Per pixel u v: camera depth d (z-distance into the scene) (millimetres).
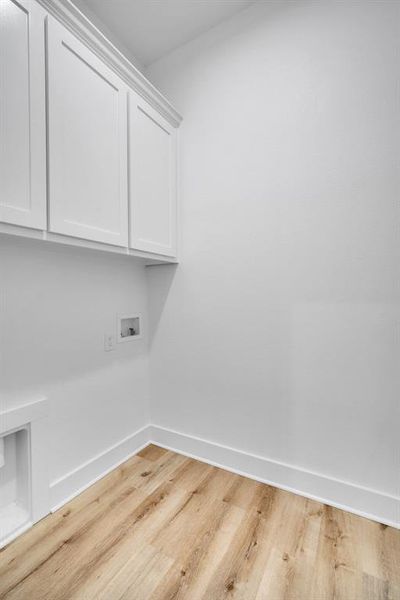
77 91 1196
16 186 986
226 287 1704
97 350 1640
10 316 1229
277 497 1471
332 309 1408
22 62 1000
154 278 1984
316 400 1460
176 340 1908
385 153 1274
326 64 1388
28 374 1296
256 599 977
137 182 1522
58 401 1423
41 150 1062
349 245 1360
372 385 1332
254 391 1634
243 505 1411
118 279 1778
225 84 1678
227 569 1078
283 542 1195
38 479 1307
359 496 1360
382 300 1301
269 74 1536
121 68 1389
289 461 1537
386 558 1123
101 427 1666
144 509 1381
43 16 1064
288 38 1479
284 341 1536
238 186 1646
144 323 1997
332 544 1186
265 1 1540
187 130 1822
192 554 1140
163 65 1921
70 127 1168
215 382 1765
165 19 1682
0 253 1191
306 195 1452
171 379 1940
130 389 1880
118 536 1223
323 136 1403
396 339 1277
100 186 1310
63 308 1446
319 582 1030
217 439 1765
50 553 1139
